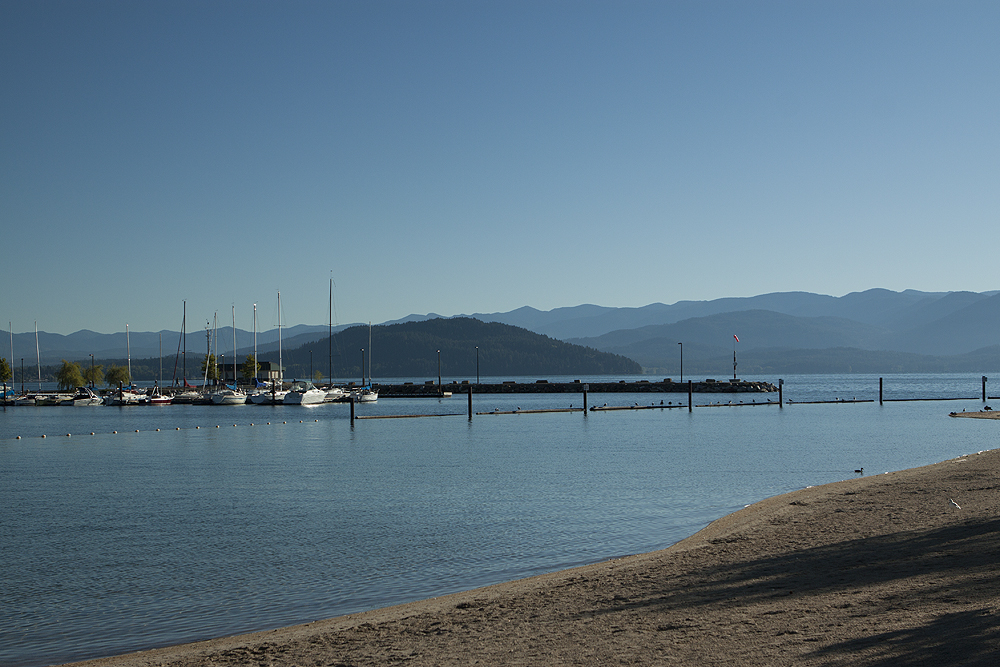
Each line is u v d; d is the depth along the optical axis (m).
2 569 24.33
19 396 159.88
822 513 27.62
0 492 41.62
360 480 44.38
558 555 24.77
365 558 24.92
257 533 29.33
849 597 15.57
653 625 14.67
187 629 18.38
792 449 60.31
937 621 13.18
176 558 25.50
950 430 79.56
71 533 30.03
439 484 42.09
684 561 20.94
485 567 23.48
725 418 102.31
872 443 65.38
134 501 37.91
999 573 16.45
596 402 156.25
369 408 137.38
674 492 37.88
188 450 65.81
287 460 56.56
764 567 19.38
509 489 39.75
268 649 14.99
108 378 192.25
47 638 17.91
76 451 66.25
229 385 177.62
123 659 15.50
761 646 12.70
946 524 23.44
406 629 15.82
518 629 15.19
